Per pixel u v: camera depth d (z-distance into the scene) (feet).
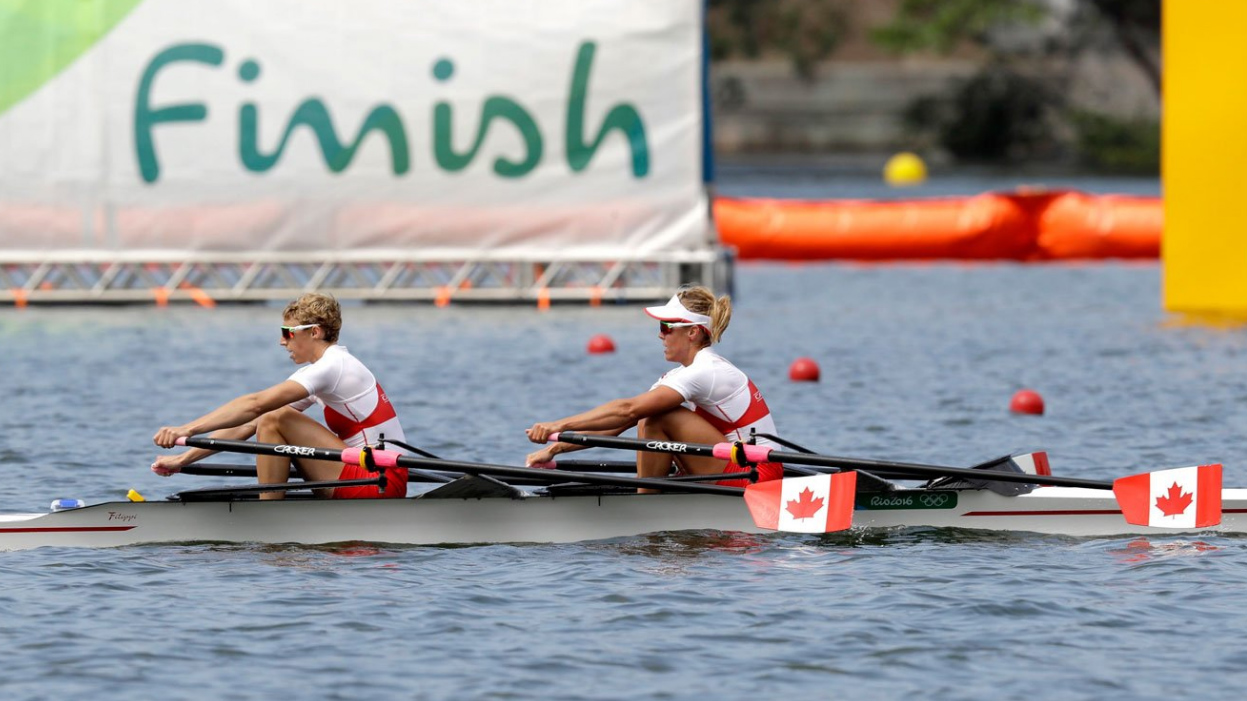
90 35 326.24
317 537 131.64
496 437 184.34
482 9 324.60
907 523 137.39
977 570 122.11
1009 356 260.01
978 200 461.78
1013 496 137.49
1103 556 127.34
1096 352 263.49
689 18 324.80
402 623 107.14
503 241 330.54
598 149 327.26
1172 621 108.06
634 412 132.87
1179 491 132.98
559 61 325.21
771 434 138.10
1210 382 227.40
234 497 131.54
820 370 244.42
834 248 455.22
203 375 233.35
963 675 97.25
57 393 214.48
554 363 248.52
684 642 103.30
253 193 329.72
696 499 135.33
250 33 326.44
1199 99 303.68
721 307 135.74
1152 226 453.99
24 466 163.53
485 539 132.77
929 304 346.33
